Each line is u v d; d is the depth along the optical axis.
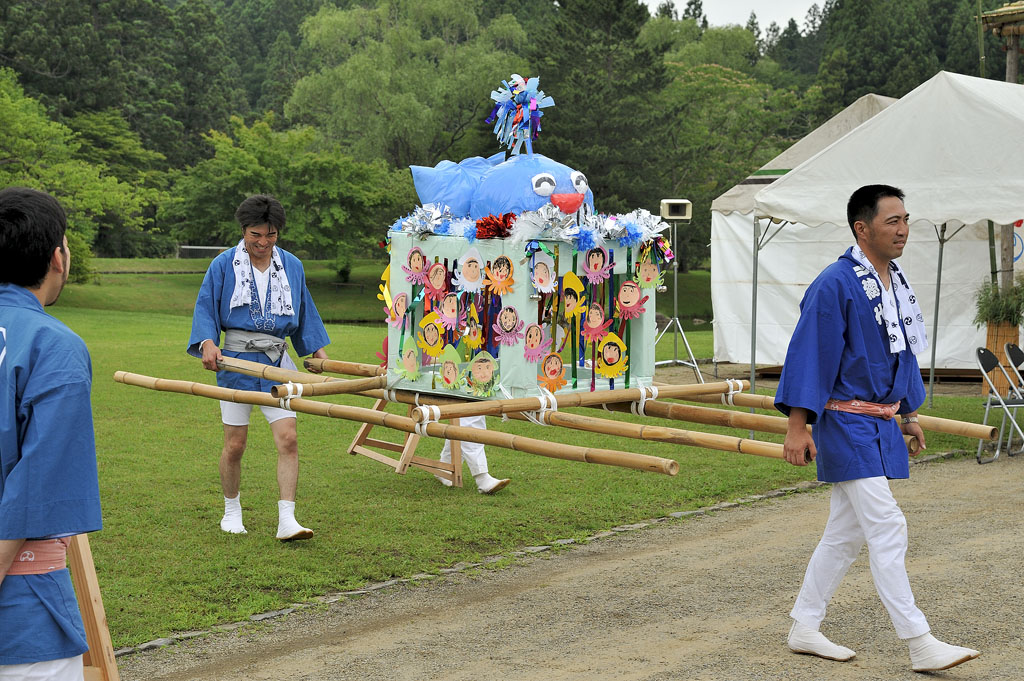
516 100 5.46
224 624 4.70
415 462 7.58
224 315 6.09
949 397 12.57
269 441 9.47
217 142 42.28
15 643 2.46
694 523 6.75
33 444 2.43
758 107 47.88
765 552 5.95
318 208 42.22
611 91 39.69
